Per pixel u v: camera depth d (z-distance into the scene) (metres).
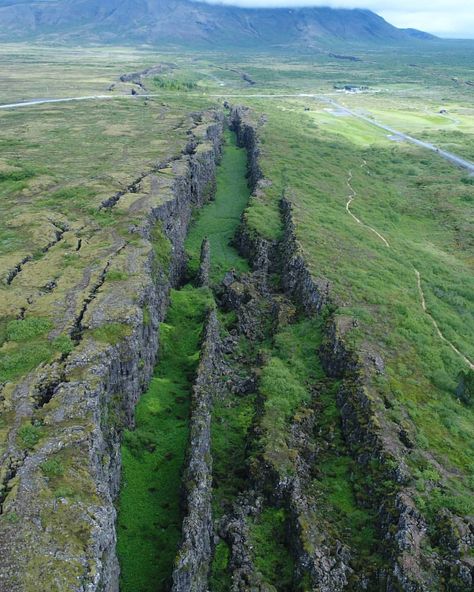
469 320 83.62
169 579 38.66
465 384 62.19
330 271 82.25
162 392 58.84
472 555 42.19
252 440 54.59
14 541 31.86
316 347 69.31
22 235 72.12
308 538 44.00
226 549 44.72
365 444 53.22
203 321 72.94
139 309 54.75
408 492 47.19
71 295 56.50
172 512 46.09
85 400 42.56
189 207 107.69
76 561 31.36
